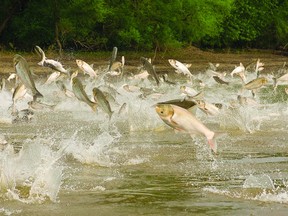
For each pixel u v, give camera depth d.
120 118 17.25
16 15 45.81
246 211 8.80
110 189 9.99
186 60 47.03
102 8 43.66
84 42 46.94
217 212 8.76
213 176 10.87
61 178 10.33
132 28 45.16
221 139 14.31
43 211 8.84
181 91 17.69
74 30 44.97
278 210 8.84
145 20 45.50
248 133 15.18
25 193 9.69
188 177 10.77
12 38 46.31
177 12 45.47
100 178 10.68
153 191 9.87
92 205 9.12
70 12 44.00
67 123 16.67
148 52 48.16
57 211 8.84
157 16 45.28
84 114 18.08
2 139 12.22
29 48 45.94
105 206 9.08
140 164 11.77
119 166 11.58
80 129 15.77
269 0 59.19
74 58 42.00
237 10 57.28
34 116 17.44
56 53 43.91
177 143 13.88
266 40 62.75
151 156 12.45
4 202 9.26
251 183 10.14
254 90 18.61
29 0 45.22
